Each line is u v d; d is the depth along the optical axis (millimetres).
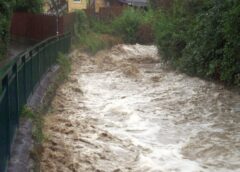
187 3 19359
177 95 14500
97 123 11195
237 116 11727
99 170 7859
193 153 8977
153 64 22891
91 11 36625
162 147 9336
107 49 30219
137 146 9352
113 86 16688
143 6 45062
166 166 8211
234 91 14438
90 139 9609
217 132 10367
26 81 9930
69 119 11273
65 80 16656
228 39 14250
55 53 17281
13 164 6684
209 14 15953
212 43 15766
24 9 32688
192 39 17906
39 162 7547
